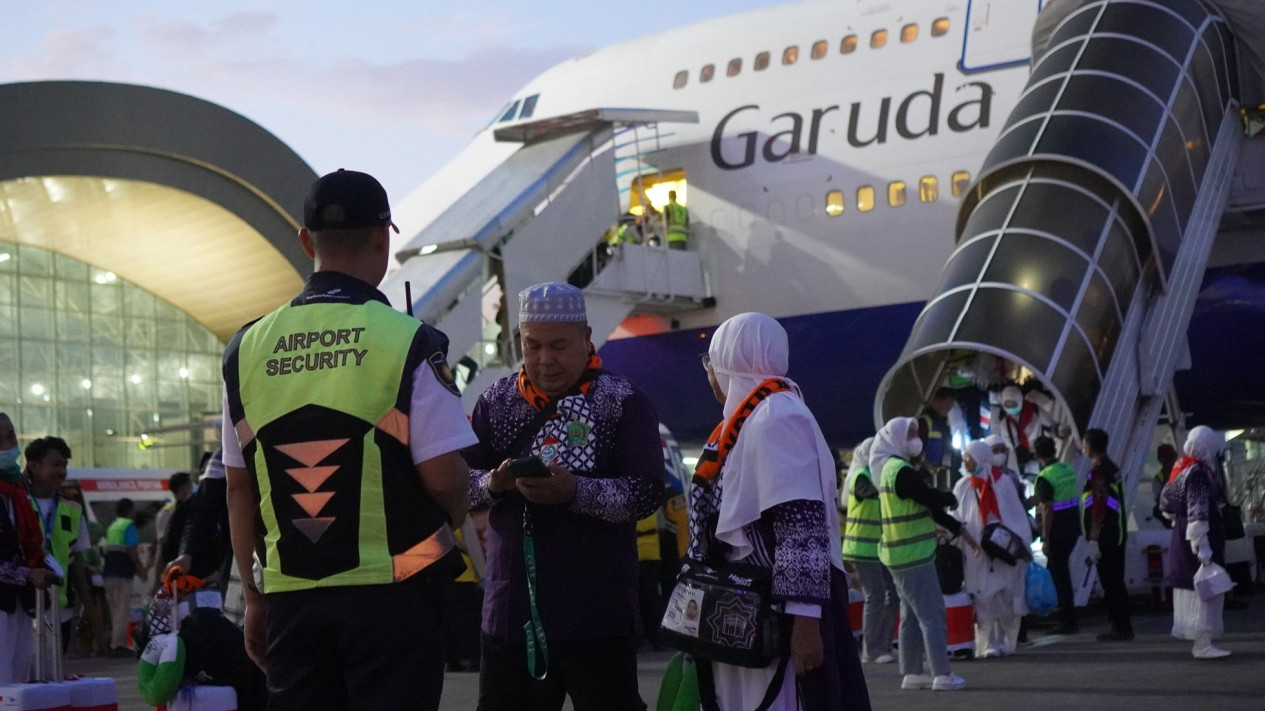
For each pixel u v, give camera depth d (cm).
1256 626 1259
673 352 2327
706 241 2258
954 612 1092
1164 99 1723
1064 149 1644
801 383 2241
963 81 2055
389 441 338
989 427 1627
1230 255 1978
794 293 2172
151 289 2761
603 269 2078
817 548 400
